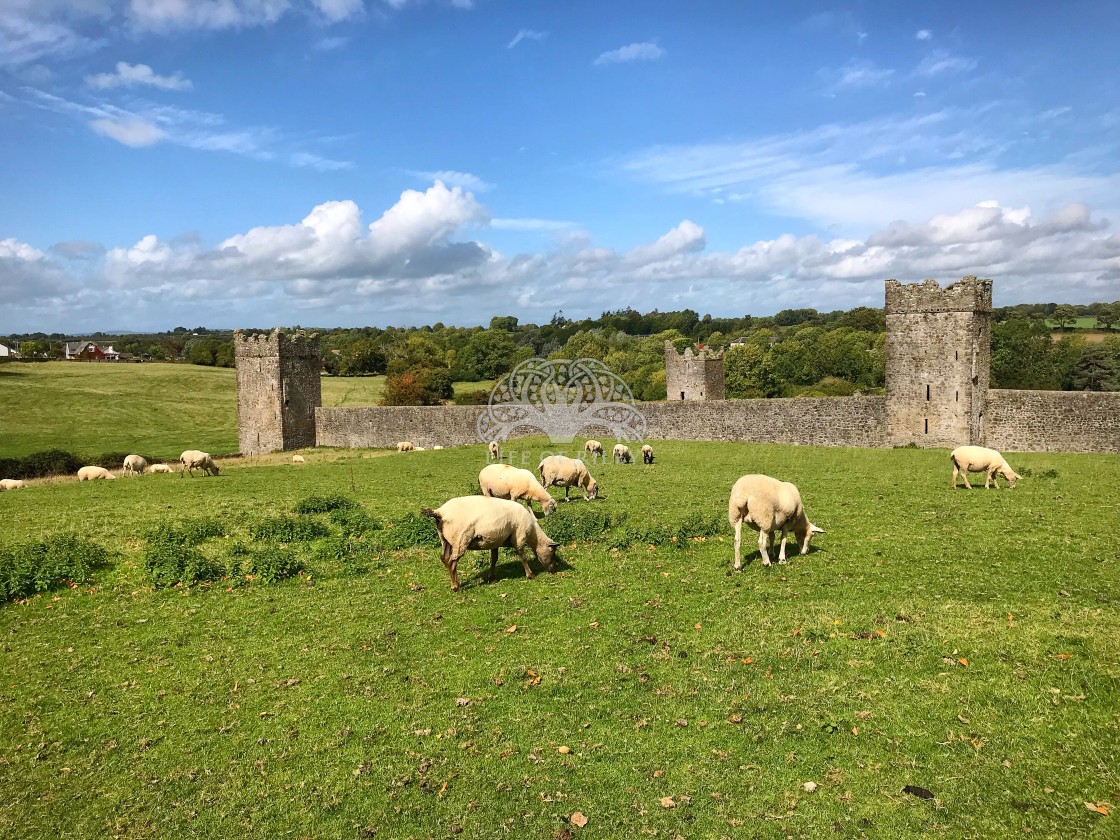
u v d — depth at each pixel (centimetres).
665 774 698
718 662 926
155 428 7019
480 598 1228
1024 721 750
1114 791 638
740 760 714
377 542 1623
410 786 697
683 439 4756
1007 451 4009
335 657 1004
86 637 1110
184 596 1299
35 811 678
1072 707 769
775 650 950
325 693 894
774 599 1151
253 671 969
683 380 5891
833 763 703
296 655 1018
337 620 1152
